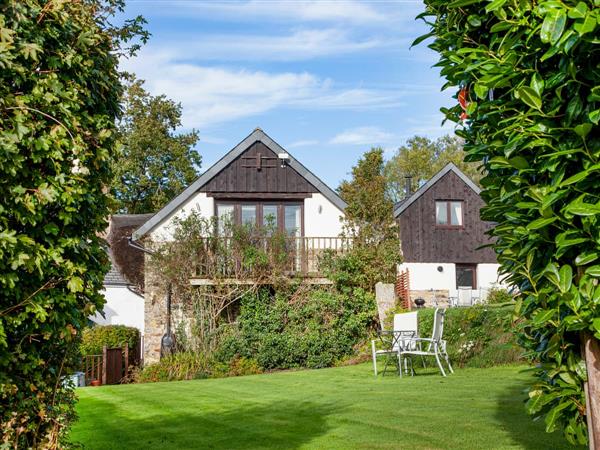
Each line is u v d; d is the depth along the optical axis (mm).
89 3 4980
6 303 3789
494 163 3119
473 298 29016
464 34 3473
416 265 30375
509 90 2986
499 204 3291
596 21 2350
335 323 19844
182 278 19844
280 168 22844
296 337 19125
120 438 7188
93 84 4484
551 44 2588
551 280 2852
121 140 4570
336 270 20781
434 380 11539
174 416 8688
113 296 25188
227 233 20672
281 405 9359
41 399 4059
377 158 22156
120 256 26875
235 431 7379
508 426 6742
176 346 19734
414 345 13867
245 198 22547
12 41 3623
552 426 2959
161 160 40375
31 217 3787
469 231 31078
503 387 9969
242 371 18047
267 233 20859
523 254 3109
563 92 2811
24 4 3936
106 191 4781
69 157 4070
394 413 8023
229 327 19438
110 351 18016
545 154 2828
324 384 12016
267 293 20062
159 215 21625
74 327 4262
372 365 15727
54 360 4223
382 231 21609
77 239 4090
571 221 2789
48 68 4125
